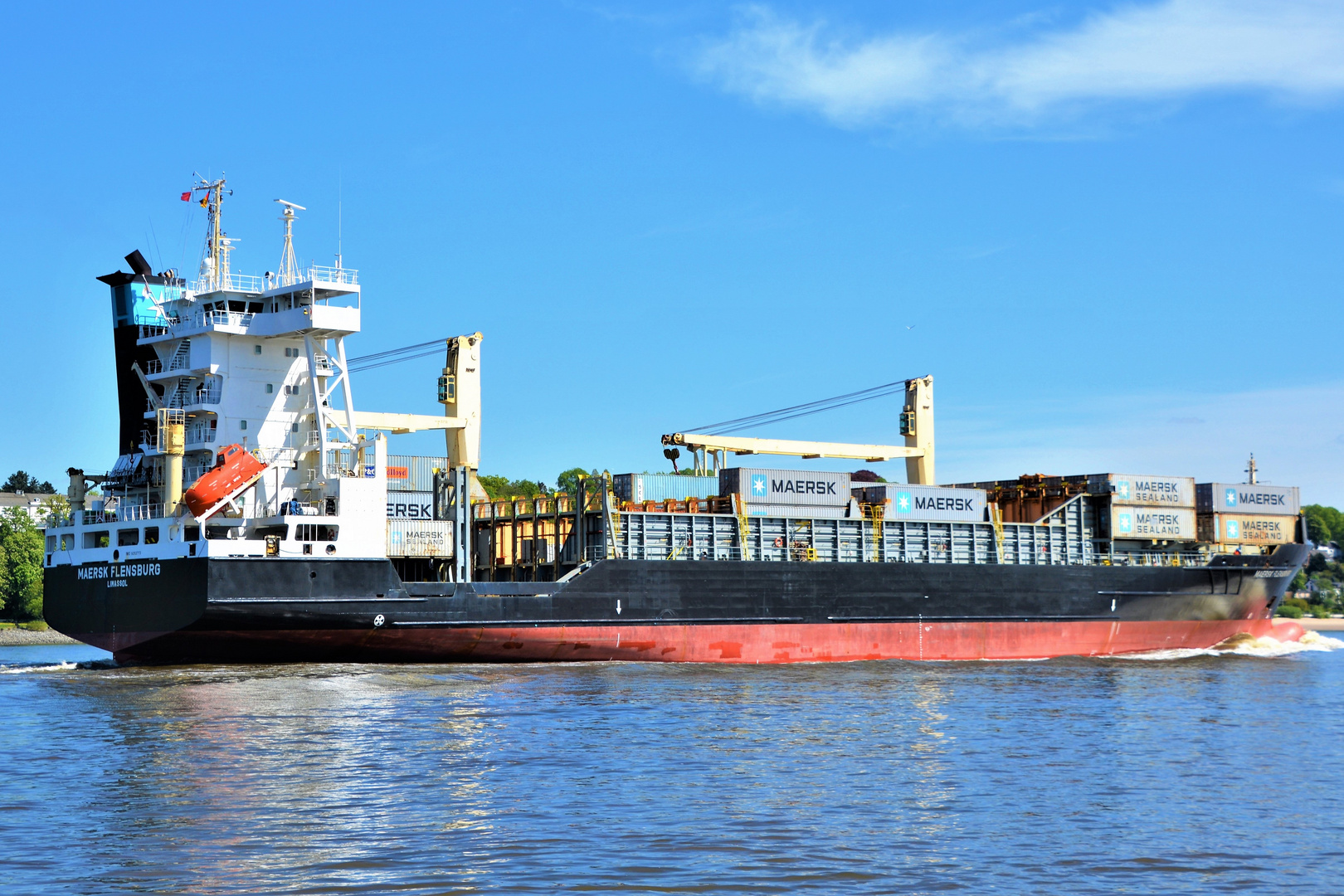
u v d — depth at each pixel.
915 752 38.03
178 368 60.91
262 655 55.44
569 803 29.94
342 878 23.45
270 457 59.47
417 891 22.69
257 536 57.88
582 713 44.62
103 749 36.03
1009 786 33.16
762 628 65.94
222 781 31.88
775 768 34.84
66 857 24.73
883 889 23.44
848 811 29.66
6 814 28.22
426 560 64.94
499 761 35.09
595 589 61.22
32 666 60.38
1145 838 27.73
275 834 26.62
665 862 24.84
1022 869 25.03
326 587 54.97
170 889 22.77
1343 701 53.00
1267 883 24.48
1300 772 35.78
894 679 59.22
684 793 31.31
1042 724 44.41
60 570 62.44
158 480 60.59
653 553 65.88
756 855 25.56
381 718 42.06
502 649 59.56
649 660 63.12
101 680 51.75
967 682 58.38
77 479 62.97
